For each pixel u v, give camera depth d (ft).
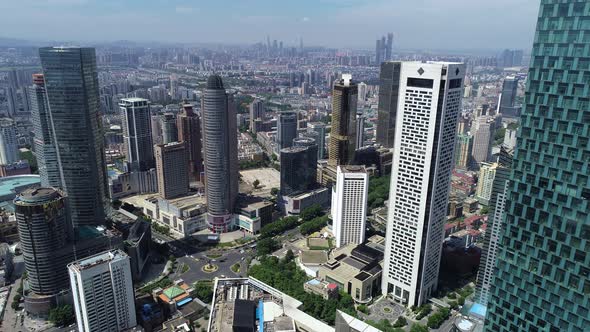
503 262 614.34
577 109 501.56
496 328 647.56
